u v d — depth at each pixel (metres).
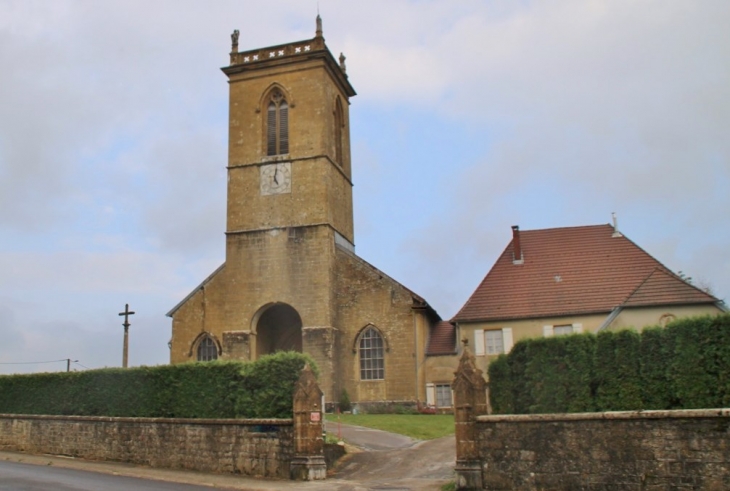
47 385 31.27
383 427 32.62
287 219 45.22
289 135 46.28
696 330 16.86
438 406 42.53
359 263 45.19
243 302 45.03
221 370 25.58
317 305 43.62
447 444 26.06
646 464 16.39
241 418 24.44
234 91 48.06
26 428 31.28
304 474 22.17
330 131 47.38
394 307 44.09
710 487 15.48
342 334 44.53
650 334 17.64
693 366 16.72
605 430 17.11
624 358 17.84
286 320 47.84
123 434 27.34
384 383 43.34
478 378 19.58
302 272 44.31
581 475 17.30
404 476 22.02
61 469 24.81
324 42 46.66
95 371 29.62
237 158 47.00
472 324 40.84
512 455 18.42
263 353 46.22
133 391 27.88
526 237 44.53
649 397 17.33
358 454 25.17
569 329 39.09
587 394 18.22
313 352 42.97
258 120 47.16
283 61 46.91
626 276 40.22
